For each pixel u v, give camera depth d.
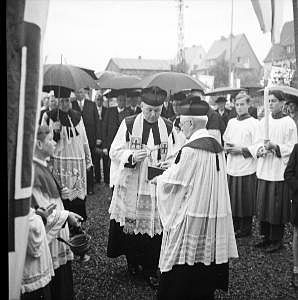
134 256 3.86
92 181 7.37
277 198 4.62
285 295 3.63
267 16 2.97
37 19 1.67
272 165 4.64
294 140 4.69
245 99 5.25
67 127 4.83
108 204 6.69
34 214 2.42
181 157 3.04
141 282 3.86
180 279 3.07
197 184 3.02
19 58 1.62
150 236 3.78
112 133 7.73
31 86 1.67
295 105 4.36
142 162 3.82
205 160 3.04
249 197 5.20
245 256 4.61
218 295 3.62
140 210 3.79
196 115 3.15
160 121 3.99
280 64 5.37
